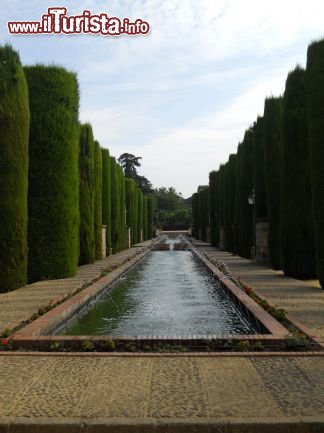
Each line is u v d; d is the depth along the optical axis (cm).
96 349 524
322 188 998
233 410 343
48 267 1243
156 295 1102
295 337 529
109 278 1240
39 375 427
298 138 1248
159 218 8256
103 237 2245
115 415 338
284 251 1257
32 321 651
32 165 1263
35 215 1251
